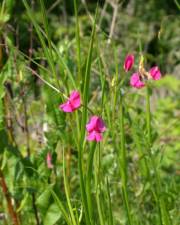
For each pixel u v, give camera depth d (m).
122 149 0.49
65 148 0.69
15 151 0.57
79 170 0.47
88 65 0.46
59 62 0.57
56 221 0.54
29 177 0.57
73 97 0.45
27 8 0.48
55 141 0.59
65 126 0.59
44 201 0.54
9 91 0.66
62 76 0.56
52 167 0.58
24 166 0.57
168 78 1.45
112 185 0.68
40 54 0.67
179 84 1.45
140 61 0.51
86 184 0.47
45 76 0.59
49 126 0.61
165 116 1.25
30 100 0.70
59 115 0.59
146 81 0.51
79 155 0.46
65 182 0.49
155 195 0.53
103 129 0.45
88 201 0.47
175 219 0.60
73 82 0.50
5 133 0.57
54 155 0.58
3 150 0.57
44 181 0.57
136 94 0.73
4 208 0.60
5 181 0.58
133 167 0.70
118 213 0.63
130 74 0.71
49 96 0.59
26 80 0.63
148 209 0.65
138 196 0.66
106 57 0.71
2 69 0.57
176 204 0.62
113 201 0.67
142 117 0.70
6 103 0.62
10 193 0.58
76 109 0.46
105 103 0.50
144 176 0.64
